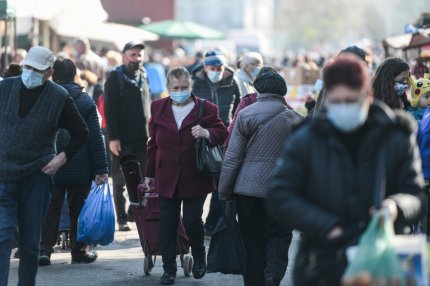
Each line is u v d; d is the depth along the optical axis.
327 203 9.74
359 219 9.71
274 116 15.42
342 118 9.51
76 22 38.25
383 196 10.27
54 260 19.78
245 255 15.85
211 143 17.09
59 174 18.61
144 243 18.12
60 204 18.95
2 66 30.67
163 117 17.30
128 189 18.30
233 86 22.62
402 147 9.83
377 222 9.27
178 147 17.14
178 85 17.19
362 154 9.73
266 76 15.64
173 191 17.11
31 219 14.72
